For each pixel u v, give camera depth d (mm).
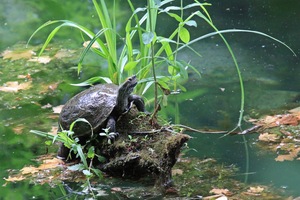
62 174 6480
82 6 12766
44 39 11219
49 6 12891
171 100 8367
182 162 6652
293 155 6754
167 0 7320
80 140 6594
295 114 7727
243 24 11102
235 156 6777
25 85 9109
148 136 6375
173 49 10109
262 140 7172
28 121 7930
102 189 6070
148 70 7559
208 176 6293
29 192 6098
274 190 5926
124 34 10781
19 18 12328
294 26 10898
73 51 10531
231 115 7879
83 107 6527
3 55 10430
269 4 12047
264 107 8062
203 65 9531
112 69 7703
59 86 9078
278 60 9617
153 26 7512
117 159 6203
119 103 6391
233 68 9398
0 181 6383
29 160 6887
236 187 6023
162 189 6004
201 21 11320
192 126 7578
